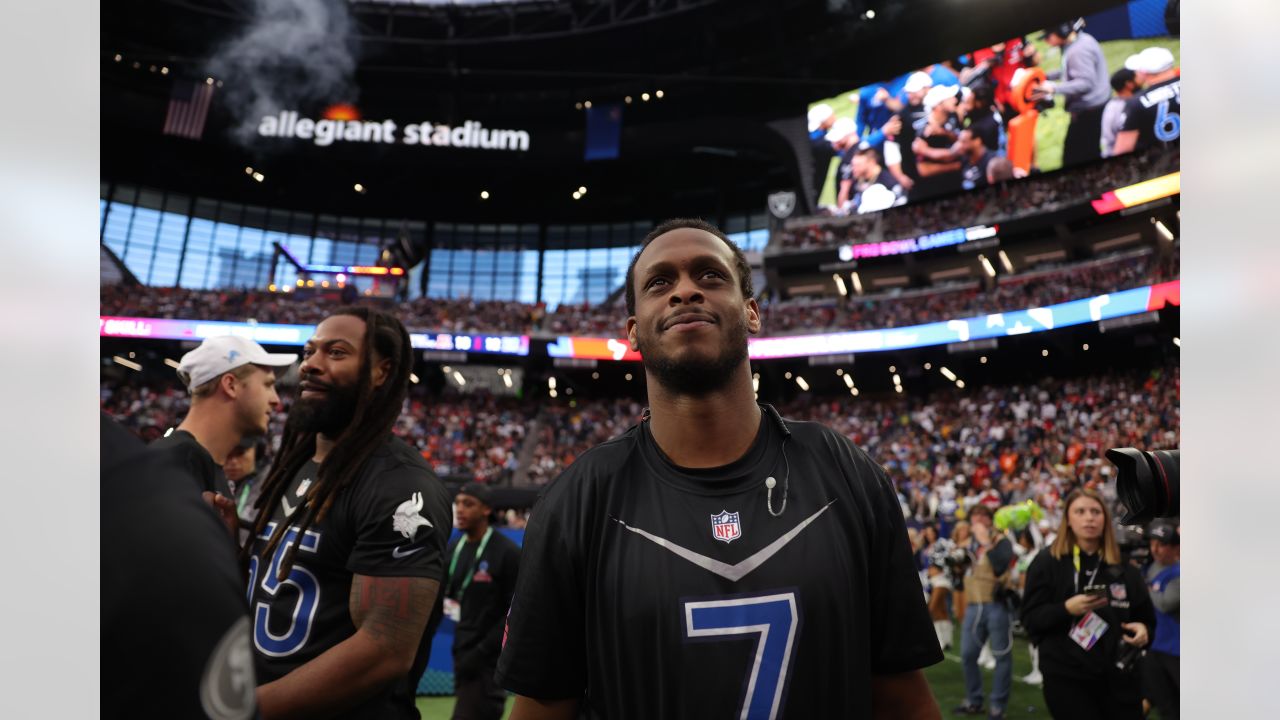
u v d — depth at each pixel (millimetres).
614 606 1274
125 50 30203
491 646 4391
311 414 1974
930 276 26875
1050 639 3471
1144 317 19750
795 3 27719
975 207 25594
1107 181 23172
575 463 1478
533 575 1362
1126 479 1515
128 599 579
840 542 1315
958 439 22922
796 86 30234
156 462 695
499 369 29500
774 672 1196
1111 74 23031
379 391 2047
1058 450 20125
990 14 25391
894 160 26641
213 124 30484
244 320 25203
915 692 1368
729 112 33125
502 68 32594
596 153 31859
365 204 36781
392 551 1761
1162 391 20734
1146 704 4176
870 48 28516
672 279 1403
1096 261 23172
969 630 6023
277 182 34750
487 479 24422
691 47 30969
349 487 1871
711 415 1372
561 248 38000
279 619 1808
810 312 27594
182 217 34250
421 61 32344
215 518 712
